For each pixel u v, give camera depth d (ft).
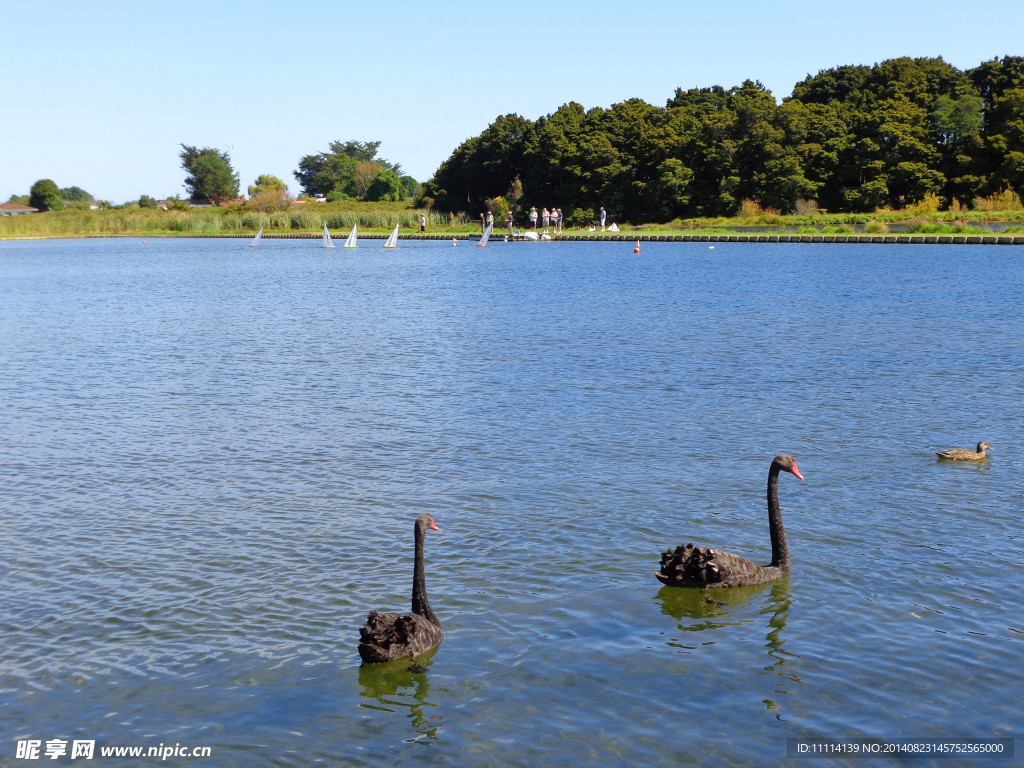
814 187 363.76
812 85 433.07
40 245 419.54
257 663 34.32
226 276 219.82
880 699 31.24
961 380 78.79
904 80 387.96
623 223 395.96
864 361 88.17
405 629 33.94
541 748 29.07
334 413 71.15
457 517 48.19
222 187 637.71
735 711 30.78
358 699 31.94
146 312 144.25
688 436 62.59
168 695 32.35
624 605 38.34
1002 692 31.45
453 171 466.29
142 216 517.96
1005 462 55.77
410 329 116.67
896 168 352.08
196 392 80.12
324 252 320.29
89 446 62.85
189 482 54.85
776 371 84.07
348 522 47.83
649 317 122.52
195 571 42.11
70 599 39.47
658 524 46.83
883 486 51.90
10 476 56.34
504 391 77.71
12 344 110.42
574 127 421.59
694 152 383.86
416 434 64.39
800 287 156.76
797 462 56.49
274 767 28.45
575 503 49.96
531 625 36.76
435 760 28.55
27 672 33.83
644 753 28.73
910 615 36.96
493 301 147.33
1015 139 345.92
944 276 168.66
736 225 355.15
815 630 36.01
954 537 44.52
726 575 39.14
